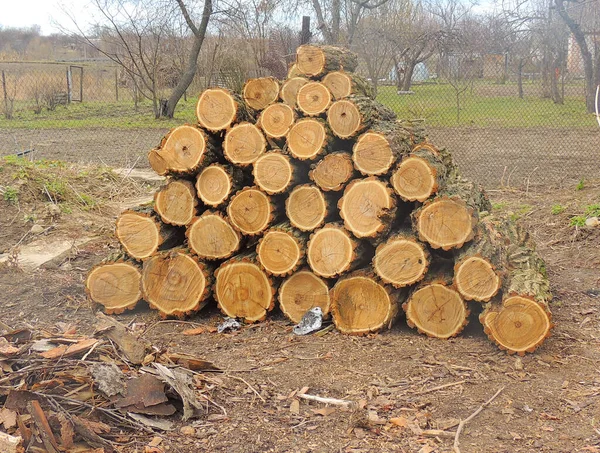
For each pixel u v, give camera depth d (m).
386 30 18.73
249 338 5.30
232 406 4.10
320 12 17.89
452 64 20.67
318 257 5.36
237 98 5.79
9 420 3.47
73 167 11.24
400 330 5.38
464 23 21.36
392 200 5.23
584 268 7.18
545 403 4.16
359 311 5.30
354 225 5.26
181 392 3.92
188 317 5.75
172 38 24.88
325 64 5.98
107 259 5.88
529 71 28.69
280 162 5.51
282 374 4.57
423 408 4.10
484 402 4.16
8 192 9.16
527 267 5.23
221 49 22.28
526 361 4.75
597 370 4.62
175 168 5.66
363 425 3.86
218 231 5.64
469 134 17.00
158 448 3.59
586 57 20.23
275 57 18.73
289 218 5.49
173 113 23.97
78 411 3.72
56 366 3.96
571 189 10.57
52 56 49.19
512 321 4.81
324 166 5.38
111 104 28.22
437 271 5.34
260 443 3.70
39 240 8.32
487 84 24.77
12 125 20.69
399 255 5.17
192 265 5.64
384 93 22.66
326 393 4.30
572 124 18.61
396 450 3.65
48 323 5.68
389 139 5.23
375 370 4.63
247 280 5.58
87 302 6.13
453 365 4.70
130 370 4.12
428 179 5.20
